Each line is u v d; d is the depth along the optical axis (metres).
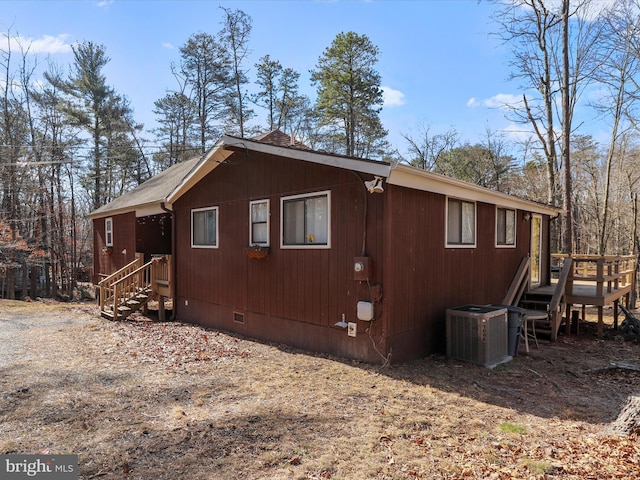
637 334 7.97
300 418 3.88
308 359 6.08
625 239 20.05
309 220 6.64
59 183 22.67
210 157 8.04
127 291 10.60
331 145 26.53
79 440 3.42
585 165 20.98
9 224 18.28
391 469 2.95
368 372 5.38
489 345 5.83
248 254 7.47
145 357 6.29
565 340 8.06
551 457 3.14
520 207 8.95
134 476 2.85
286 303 7.04
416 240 6.00
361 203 5.80
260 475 2.87
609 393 4.78
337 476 2.86
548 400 4.51
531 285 9.86
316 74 24.78
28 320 10.09
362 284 5.78
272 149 6.63
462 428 3.69
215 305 8.85
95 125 24.08
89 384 4.94
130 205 11.88
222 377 5.23
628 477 2.81
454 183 6.30
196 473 2.90
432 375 5.32
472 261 7.39
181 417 3.90
